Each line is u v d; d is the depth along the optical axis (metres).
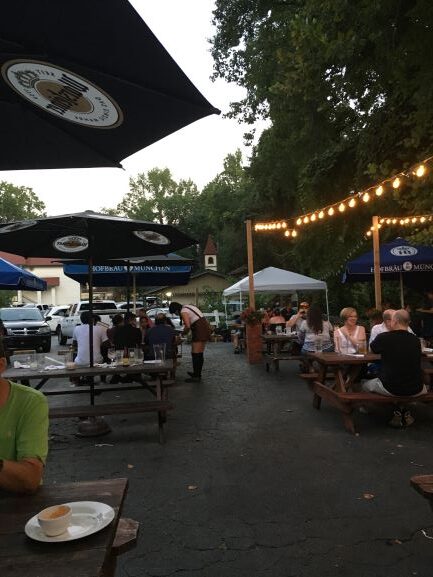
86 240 7.55
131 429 7.20
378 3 8.56
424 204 9.53
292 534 3.84
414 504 4.30
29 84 2.38
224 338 24.22
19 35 2.00
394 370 6.62
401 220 11.62
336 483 4.84
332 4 9.25
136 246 7.85
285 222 13.48
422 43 8.55
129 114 2.51
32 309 21.30
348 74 10.76
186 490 4.79
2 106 2.67
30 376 6.60
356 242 16.53
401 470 5.15
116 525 1.98
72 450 6.23
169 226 6.84
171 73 2.12
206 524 4.05
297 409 8.18
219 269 56.03
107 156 3.05
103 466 5.58
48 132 2.83
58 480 5.18
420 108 8.97
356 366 7.67
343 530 3.87
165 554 3.59
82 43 2.00
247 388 10.33
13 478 2.21
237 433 6.81
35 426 2.38
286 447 6.09
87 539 1.85
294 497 4.54
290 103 16.12
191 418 7.79
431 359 7.62
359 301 21.55
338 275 21.11
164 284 17.67
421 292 15.04
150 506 4.43
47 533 1.83
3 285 12.23
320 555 3.52
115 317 11.44
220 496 4.61
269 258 34.44
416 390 6.63
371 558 3.46
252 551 3.60
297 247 18.91
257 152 26.77
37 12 1.87
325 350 9.70
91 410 6.45
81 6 1.79
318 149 17.16
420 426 6.87
